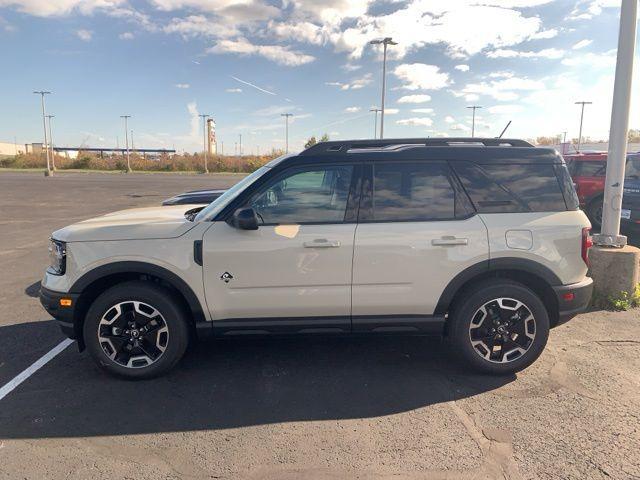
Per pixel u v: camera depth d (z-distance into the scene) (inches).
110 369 153.8
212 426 129.6
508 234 152.3
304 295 151.4
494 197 155.2
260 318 153.6
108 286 158.2
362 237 150.3
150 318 153.2
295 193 153.6
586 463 112.5
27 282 284.4
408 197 154.3
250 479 107.9
